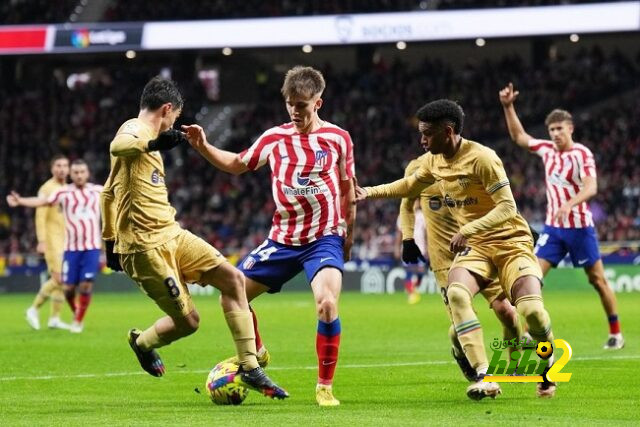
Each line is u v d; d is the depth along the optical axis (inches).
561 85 2123.5
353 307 1179.9
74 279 839.1
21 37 1991.9
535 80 2133.4
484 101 2110.0
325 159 418.3
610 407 395.2
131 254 399.2
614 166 1897.1
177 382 496.4
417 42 2014.0
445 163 426.0
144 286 404.8
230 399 408.5
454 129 416.5
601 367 542.9
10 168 2048.5
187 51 2183.8
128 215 398.0
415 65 2332.7
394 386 472.1
